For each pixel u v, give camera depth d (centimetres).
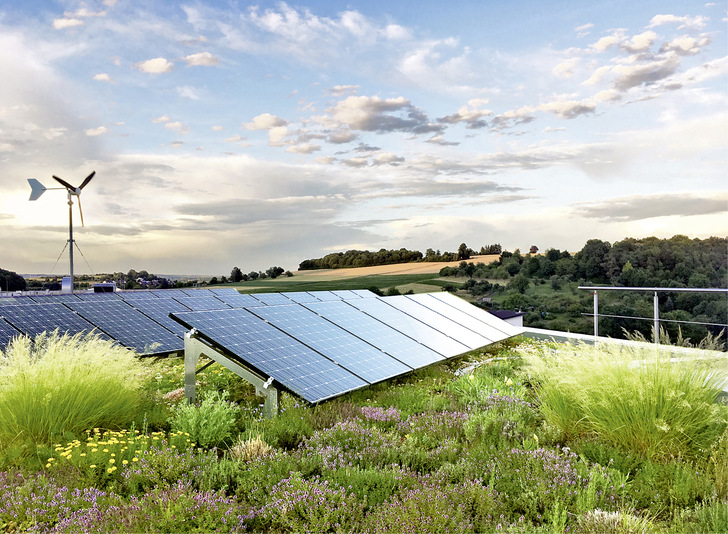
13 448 641
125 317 1516
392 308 1623
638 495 549
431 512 491
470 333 1617
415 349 1270
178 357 1373
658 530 480
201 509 495
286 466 606
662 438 652
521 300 4972
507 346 1722
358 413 847
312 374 919
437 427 771
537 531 469
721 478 554
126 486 578
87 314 1450
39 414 705
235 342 891
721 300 3484
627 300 4253
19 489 525
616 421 680
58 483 565
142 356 1280
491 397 905
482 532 484
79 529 461
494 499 539
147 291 1823
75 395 748
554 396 761
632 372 698
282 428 741
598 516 476
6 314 1295
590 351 788
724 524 463
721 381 699
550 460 607
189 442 679
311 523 492
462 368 1316
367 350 1145
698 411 662
